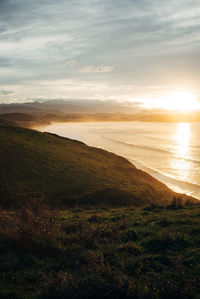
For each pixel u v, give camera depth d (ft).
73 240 29.63
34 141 181.27
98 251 26.04
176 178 181.98
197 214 44.11
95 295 16.96
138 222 39.55
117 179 122.01
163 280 19.67
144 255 24.93
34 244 27.12
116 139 505.25
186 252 25.43
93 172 128.26
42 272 21.76
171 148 360.69
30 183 101.09
